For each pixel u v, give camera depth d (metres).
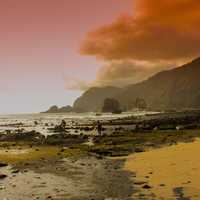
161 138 45.19
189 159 24.62
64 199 15.65
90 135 58.06
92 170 23.80
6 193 17.16
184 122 79.31
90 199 15.42
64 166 25.97
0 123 140.50
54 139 51.53
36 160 29.36
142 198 15.03
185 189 16.09
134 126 84.38
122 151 34.16
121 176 20.70
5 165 26.77
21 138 57.03
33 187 18.48
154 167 22.78
